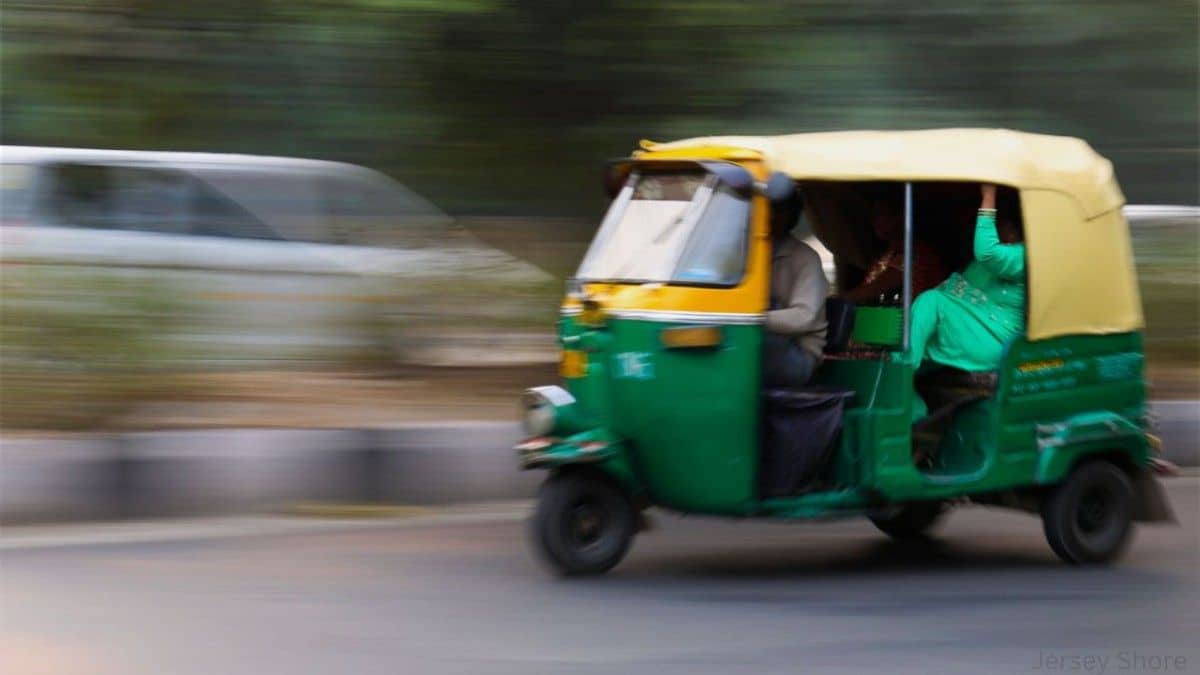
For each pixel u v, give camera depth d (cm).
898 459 661
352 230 976
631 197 680
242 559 688
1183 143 953
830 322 694
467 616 596
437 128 937
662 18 888
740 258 638
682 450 640
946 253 732
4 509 751
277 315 913
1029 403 686
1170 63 935
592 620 592
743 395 637
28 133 941
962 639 575
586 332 650
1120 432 707
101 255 890
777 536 773
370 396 927
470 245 971
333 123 929
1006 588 661
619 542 664
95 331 813
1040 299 681
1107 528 714
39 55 918
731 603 623
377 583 647
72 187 986
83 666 529
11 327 802
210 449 784
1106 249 701
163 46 918
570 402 653
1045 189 684
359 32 890
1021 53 916
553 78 920
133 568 668
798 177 643
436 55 912
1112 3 918
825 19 900
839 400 657
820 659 543
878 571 694
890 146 663
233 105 927
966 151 673
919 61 909
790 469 650
